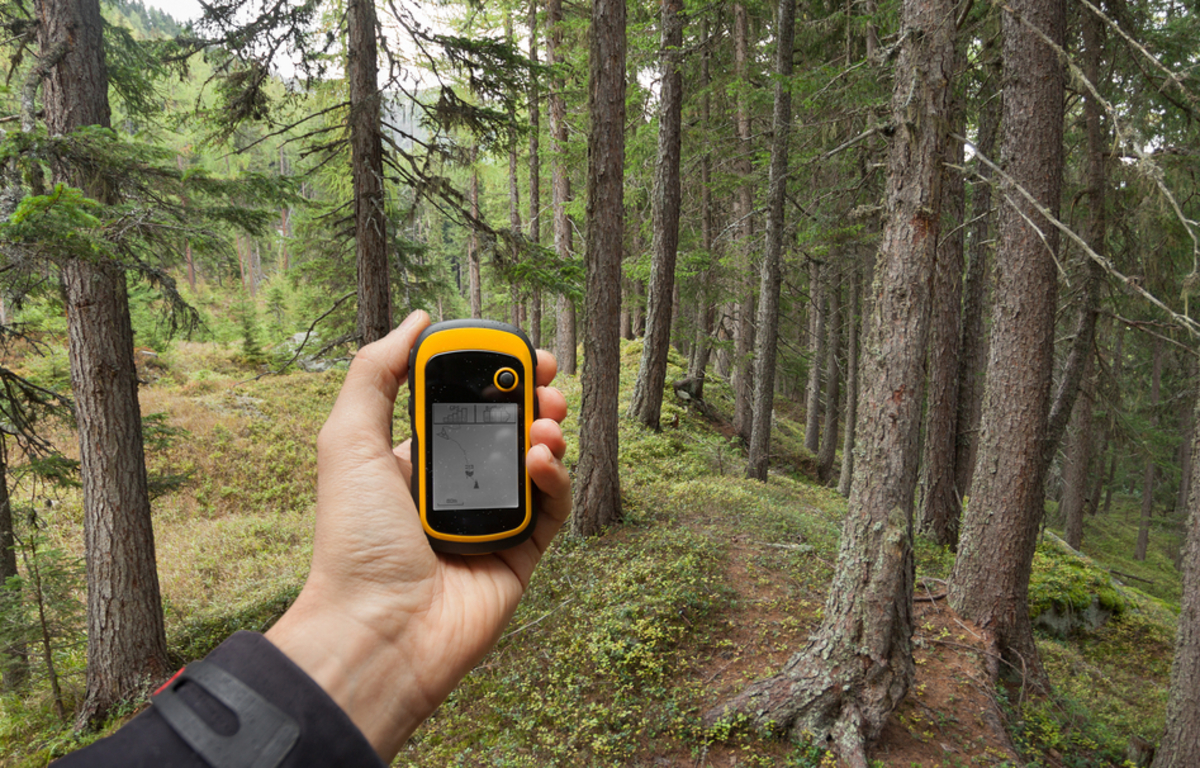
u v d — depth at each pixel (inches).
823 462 746.8
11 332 285.7
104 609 254.8
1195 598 168.7
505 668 229.5
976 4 292.4
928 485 390.3
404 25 325.7
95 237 183.9
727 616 242.7
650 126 557.3
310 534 460.1
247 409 624.1
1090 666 314.3
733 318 708.7
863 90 327.6
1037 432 231.0
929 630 243.0
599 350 324.2
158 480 307.4
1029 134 222.4
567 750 184.9
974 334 415.8
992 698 207.6
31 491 478.0
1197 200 320.2
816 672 184.1
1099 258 138.7
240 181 257.6
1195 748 167.6
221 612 348.2
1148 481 913.5
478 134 362.3
